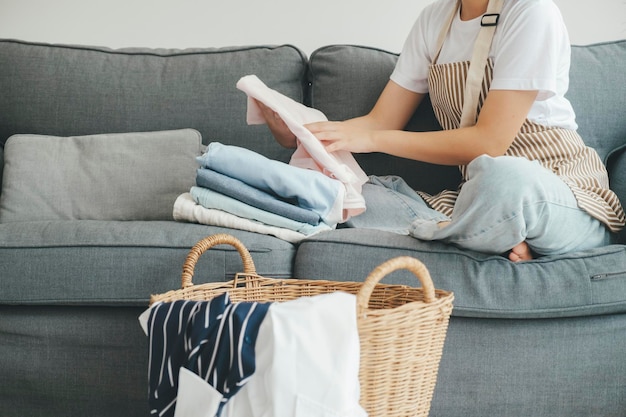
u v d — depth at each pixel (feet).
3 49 7.79
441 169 7.29
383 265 4.03
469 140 6.14
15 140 7.08
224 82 7.59
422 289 4.55
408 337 4.14
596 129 7.24
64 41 8.82
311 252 5.39
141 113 7.57
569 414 5.24
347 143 6.38
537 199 5.10
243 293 5.21
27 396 5.68
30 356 5.62
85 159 6.97
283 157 7.50
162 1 8.75
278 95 6.76
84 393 5.62
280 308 3.86
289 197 5.94
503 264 5.20
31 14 8.81
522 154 6.33
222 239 5.14
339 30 8.65
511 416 5.23
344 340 3.74
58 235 5.62
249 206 5.86
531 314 5.11
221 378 3.89
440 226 5.35
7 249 5.55
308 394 3.72
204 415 3.84
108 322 5.58
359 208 6.11
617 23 8.47
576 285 5.12
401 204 6.40
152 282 5.46
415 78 7.12
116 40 8.80
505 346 5.19
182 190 6.82
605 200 5.89
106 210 6.77
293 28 8.69
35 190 6.81
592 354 5.23
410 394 4.30
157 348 4.25
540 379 5.20
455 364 5.22
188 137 7.06
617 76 7.36
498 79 6.10
